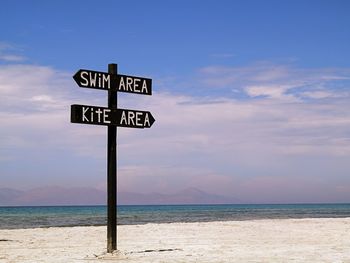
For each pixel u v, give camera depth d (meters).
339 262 12.95
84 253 15.33
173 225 30.88
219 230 25.83
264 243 18.52
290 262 12.95
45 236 23.12
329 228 26.73
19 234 24.39
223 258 13.77
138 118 14.26
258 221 35.81
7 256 14.57
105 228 29.83
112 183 14.05
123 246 17.73
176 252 15.42
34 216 81.38
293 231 24.62
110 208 14.11
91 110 13.34
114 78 13.88
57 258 13.91
